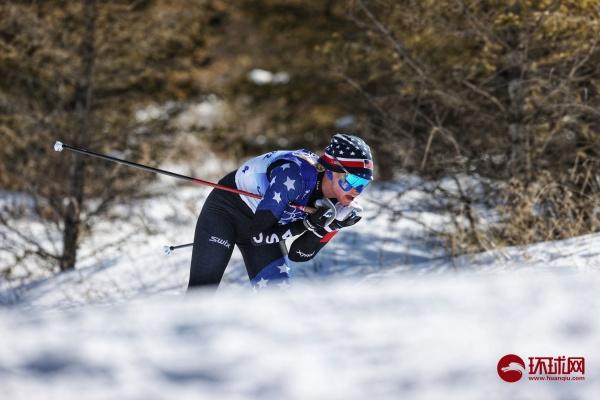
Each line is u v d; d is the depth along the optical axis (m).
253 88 56.19
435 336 6.91
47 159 33.69
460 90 26.83
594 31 24.22
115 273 27.55
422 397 5.36
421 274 21.70
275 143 53.47
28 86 36.31
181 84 40.84
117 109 37.38
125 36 36.03
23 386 5.44
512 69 26.12
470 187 25.80
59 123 34.25
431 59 27.39
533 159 25.19
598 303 8.23
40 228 37.28
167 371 5.79
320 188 15.03
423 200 26.61
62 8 35.69
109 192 34.19
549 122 25.52
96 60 35.81
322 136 49.22
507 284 9.70
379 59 29.33
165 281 26.09
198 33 40.62
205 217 16.30
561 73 25.48
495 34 25.70
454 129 26.48
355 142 14.63
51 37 35.03
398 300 8.52
